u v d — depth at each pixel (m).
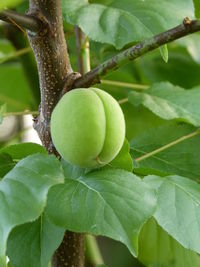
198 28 0.32
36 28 0.34
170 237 0.46
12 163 0.36
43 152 0.36
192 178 0.46
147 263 0.47
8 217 0.28
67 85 0.35
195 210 0.36
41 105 0.37
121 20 0.42
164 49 0.36
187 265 0.46
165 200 0.36
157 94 0.47
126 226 0.31
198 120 0.45
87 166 0.34
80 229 0.31
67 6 0.42
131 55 0.33
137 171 0.39
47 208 0.32
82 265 0.37
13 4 0.28
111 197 0.32
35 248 0.34
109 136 0.33
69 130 0.33
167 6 0.44
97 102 0.33
